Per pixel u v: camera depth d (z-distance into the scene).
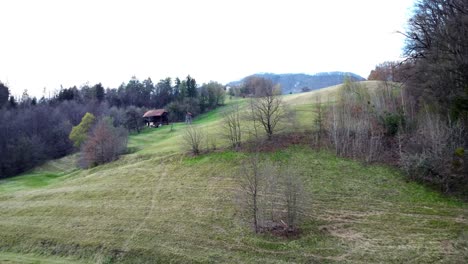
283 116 53.78
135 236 32.00
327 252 26.56
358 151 43.91
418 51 45.53
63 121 100.31
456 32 36.50
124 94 158.88
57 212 39.97
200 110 129.12
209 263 26.58
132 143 82.56
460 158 35.78
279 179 36.53
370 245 26.88
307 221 31.53
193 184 42.47
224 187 40.16
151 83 166.75
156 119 116.38
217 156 48.75
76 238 33.12
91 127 76.00
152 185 44.09
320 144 47.50
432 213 30.84
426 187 35.41
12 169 75.12
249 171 36.94
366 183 37.38
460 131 36.97
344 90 70.19
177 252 28.59
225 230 31.36
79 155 72.88
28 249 32.72
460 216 29.88
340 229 29.75
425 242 26.53
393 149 43.22
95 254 30.20
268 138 51.41
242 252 27.72
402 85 53.75
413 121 45.88
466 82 36.72
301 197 31.61
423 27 43.75
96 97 147.25
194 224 33.03
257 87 103.88
